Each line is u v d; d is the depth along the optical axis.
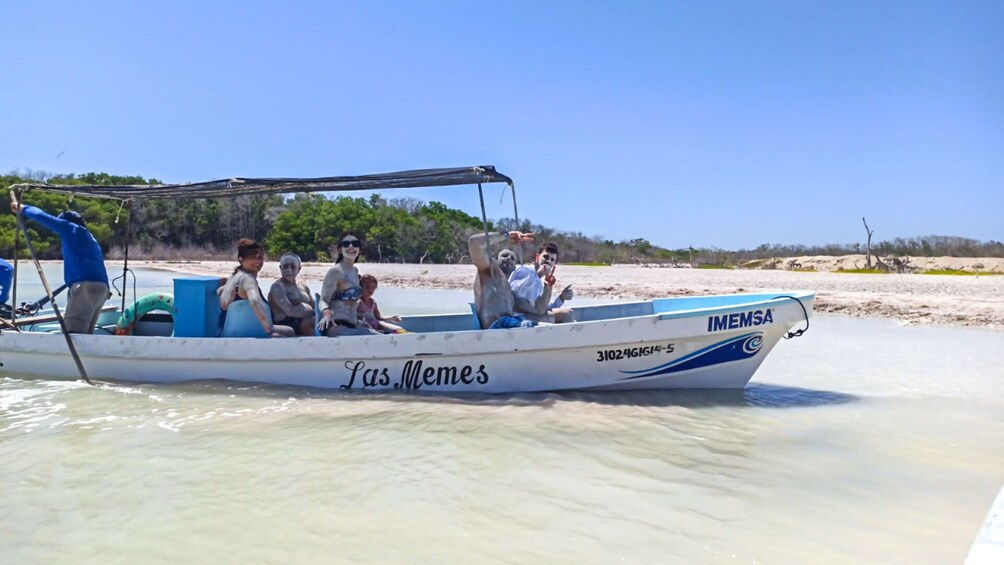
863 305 17.88
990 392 7.84
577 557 3.52
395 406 6.79
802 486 4.64
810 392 7.78
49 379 8.27
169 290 23.95
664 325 7.09
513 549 3.61
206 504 4.21
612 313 9.44
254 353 7.68
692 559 3.52
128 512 4.09
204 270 39.25
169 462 5.01
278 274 32.88
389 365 7.44
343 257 7.95
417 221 62.12
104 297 8.71
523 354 7.23
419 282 28.64
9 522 3.95
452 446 5.44
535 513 4.10
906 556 3.59
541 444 5.52
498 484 4.59
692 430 6.02
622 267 50.22
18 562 3.46
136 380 8.07
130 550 3.59
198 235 59.59
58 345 8.25
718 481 4.71
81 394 7.37
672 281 28.69
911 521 4.06
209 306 8.43
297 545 3.64
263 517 4.01
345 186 8.07
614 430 5.98
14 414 6.45
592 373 7.29
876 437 5.87
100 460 5.05
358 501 4.27
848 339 12.70
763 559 3.53
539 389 7.38
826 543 3.74
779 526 3.96
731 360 7.46
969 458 5.30
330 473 4.79
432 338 7.31
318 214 59.44
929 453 5.42
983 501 4.40
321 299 7.91
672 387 7.51
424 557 3.50
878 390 7.95
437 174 7.54
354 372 7.49
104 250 52.19
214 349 7.79
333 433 5.80
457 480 4.66
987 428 6.20
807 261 60.06
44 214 8.35
